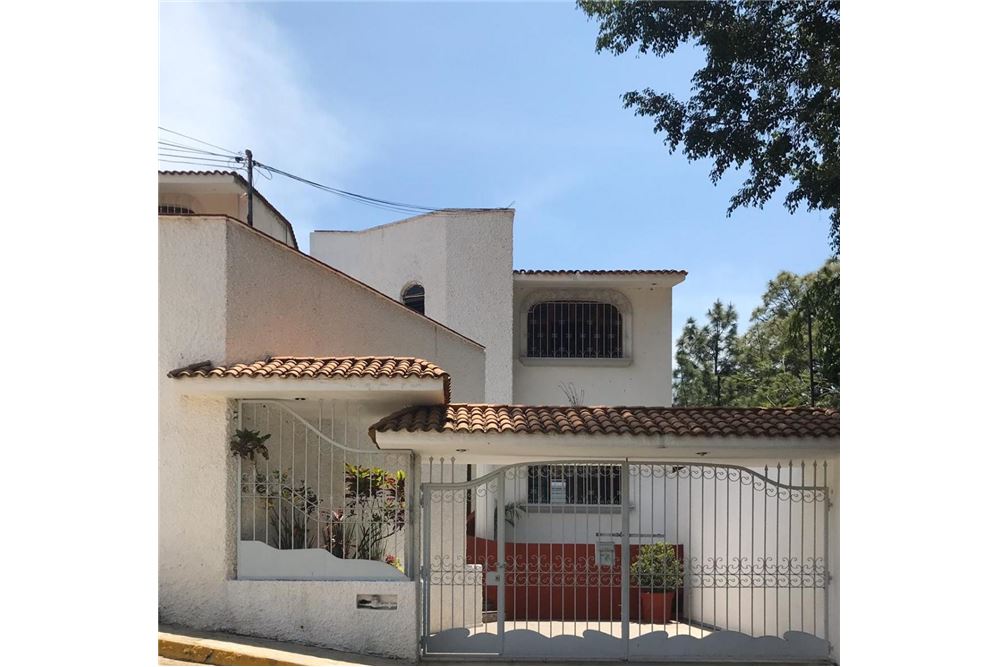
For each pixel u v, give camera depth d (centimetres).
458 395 1445
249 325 884
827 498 890
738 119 1154
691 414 872
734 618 1198
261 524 882
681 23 1140
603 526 1522
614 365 1895
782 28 1126
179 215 851
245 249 881
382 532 934
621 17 1155
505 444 811
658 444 813
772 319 2672
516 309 1908
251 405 894
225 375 792
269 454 920
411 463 841
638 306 1923
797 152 1164
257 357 895
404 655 816
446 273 1733
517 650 858
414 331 1293
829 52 1098
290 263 974
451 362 1423
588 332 1930
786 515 1031
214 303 844
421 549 880
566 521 1527
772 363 2678
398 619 820
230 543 824
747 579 1159
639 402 1891
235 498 835
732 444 811
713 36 1123
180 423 834
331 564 826
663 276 1848
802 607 872
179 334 844
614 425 829
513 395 1880
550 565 902
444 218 1750
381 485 888
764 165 1171
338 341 1076
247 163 1440
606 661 857
